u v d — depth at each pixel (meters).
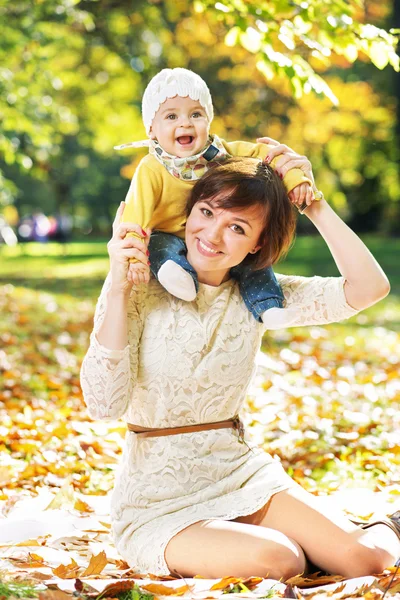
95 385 3.98
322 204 4.28
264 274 4.27
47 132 18.02
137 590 3.56
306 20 7.16
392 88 30.14
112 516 4.29
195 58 23.66
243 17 7.02
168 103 4.10
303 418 7.95
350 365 11.36
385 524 4.16
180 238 4.26
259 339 4.29
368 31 6.93
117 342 3.93
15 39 17.20
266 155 4.26
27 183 47.12
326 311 4.31
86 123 27.09
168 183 4.15
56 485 6.09
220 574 3.80
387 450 7.12
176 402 4.10
